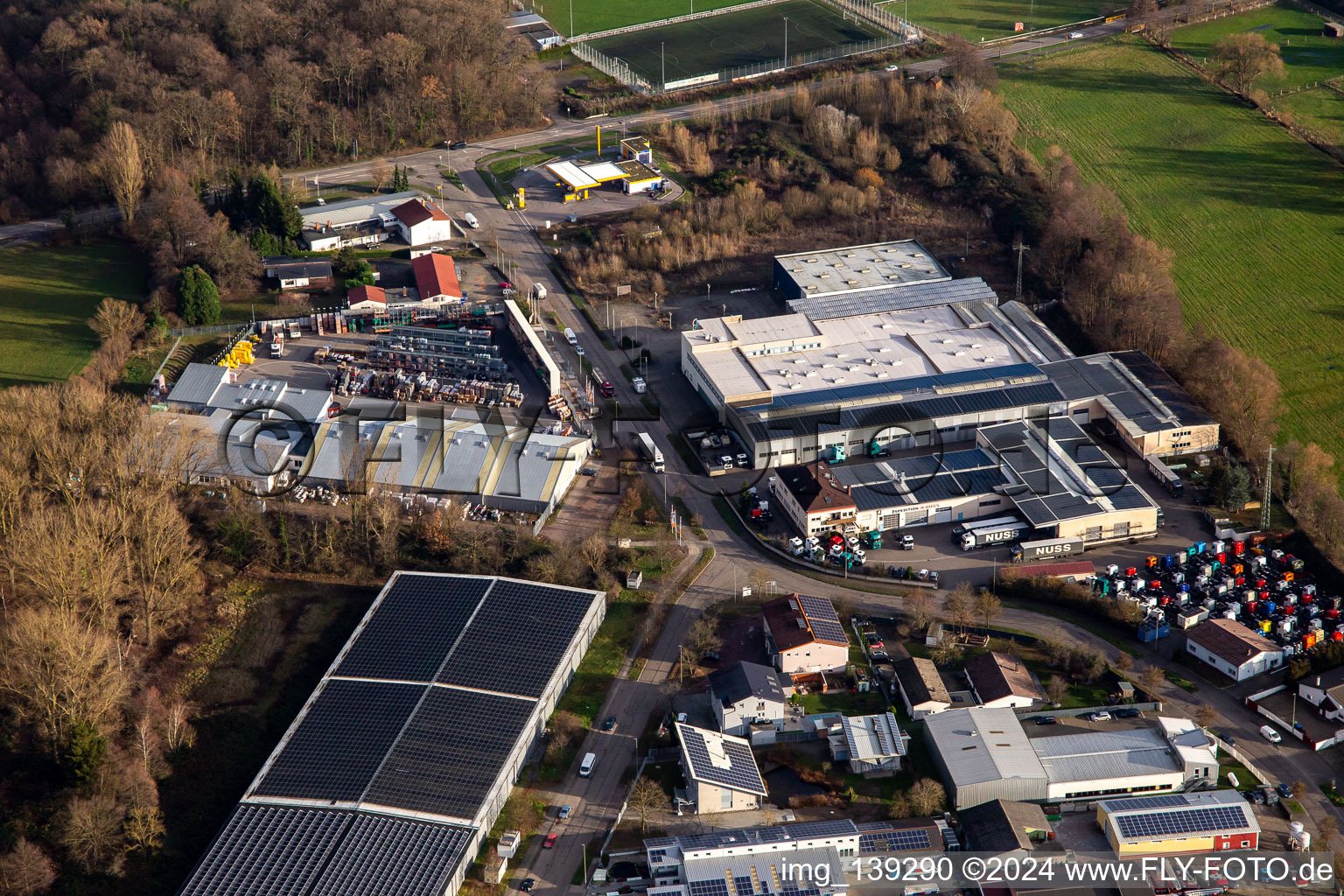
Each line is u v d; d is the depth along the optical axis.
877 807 192.50
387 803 186.88
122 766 190.88
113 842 183.25
